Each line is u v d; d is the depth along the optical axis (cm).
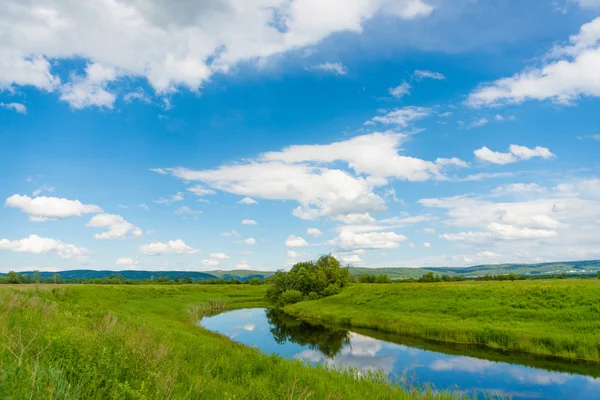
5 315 1198
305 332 4100
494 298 4125
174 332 2317
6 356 685
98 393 638
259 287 11844
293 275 8400
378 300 5459
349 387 1384
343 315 4997
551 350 2717
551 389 1983
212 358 1512
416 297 5028
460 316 3922
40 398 513
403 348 3078
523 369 2352
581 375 2194
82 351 851
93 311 2469
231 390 1006
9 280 10806
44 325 1126
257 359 1577
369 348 3119
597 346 2589
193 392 847
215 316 5784
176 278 15562
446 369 2405
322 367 1902
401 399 1359
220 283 13488
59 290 3897
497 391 1973
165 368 970
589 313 3123
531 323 3278
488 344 3083
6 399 468
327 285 8219
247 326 4609
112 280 13700
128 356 924
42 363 682
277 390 1067
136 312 3975
